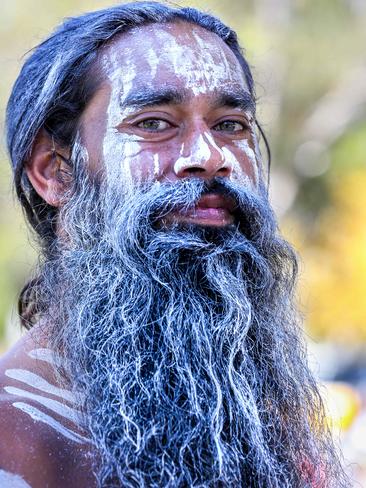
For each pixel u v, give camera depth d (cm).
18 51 2033
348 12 2380
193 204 314
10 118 358
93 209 328
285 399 328
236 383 308
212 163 319
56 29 363
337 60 2367
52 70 337
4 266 2125
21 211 383
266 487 300
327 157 2608
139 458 286
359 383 1605
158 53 330
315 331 1872
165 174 321
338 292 1869
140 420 292
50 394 302
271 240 340
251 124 347
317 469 329
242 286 317
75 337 310
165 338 306
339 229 1938
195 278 315
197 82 328
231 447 296
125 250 313
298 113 2539
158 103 324
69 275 325
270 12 2311
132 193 319
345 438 683
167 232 313
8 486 278
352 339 1880
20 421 291
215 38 344
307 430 330
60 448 289
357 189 1984
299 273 364
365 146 2461
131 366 301
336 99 2545
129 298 311
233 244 319
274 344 331
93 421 291
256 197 331
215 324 313
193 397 296
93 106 331
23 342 322
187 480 286
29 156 344
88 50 334
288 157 2567
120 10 339
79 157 333
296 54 2312
